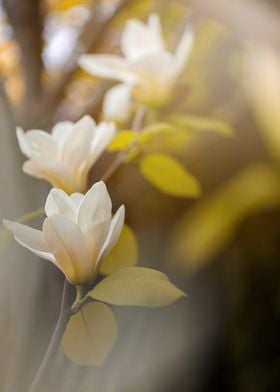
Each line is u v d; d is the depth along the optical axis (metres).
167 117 1.13
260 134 1.90
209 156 1.91
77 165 0.96
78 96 1.67
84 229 0.83
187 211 1.94
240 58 1.75
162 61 1.11
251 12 1.42
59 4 1.65
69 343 0.87
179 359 1.55
